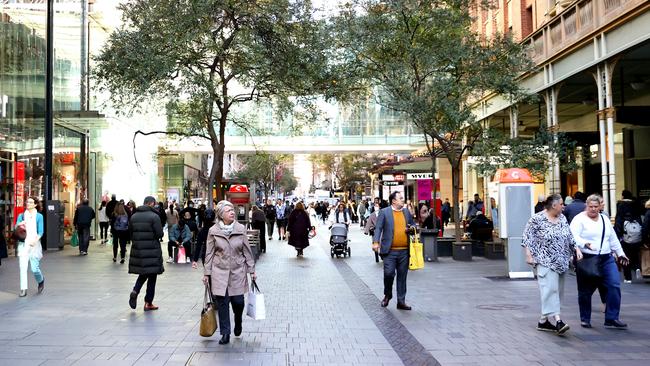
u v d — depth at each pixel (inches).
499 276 562.9
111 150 1196.5
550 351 272.2
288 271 621.6
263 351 273.4
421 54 711.7
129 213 701.3
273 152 1936.5
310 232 843.4
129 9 787.4
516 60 714.2
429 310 384.2
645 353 266.5
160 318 350.6
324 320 350.9
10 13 807.7
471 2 773.9
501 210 553.0
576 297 428.5
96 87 792.9
